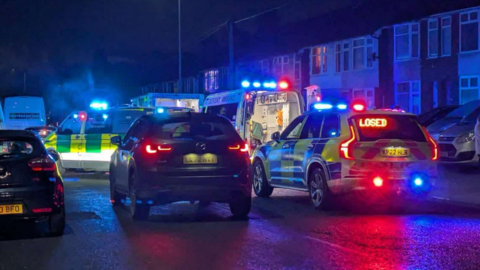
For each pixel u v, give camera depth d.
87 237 8.55
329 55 35.72
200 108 23.67
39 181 8.30
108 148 16.73
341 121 10.52
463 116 17.61
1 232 9.05
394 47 31.75
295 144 11.64
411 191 10.31
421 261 6.77
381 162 10.16
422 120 20.52
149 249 7.68
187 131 10.23
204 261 6.97
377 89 32.53
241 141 9.83
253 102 17.33
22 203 8.16
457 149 15.67
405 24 31.06
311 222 9.59
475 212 10.51
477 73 28.02
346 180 10.18
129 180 10.13
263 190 12.93
